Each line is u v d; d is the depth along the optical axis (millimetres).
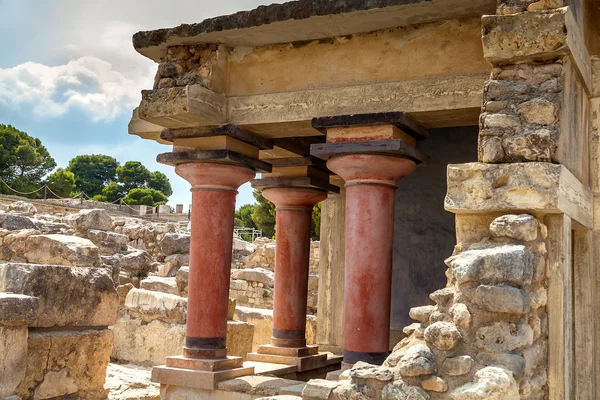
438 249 8695
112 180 70875
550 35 4492
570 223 4688
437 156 8812
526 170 4363
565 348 4453
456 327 4000
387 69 5836
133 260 14266
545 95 4547
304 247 8203
